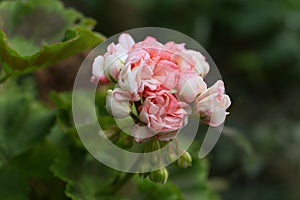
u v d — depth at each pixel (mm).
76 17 661
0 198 623
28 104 678
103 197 604
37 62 602
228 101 524
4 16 639
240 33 1405
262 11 1419
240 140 714
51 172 646
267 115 1371
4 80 624
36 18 649
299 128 1270
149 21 1327
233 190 1196
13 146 651
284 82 1428
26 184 633
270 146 1237
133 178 639
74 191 595
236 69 1426
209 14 1361
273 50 1411
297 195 1202
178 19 1342
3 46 585
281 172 1228
